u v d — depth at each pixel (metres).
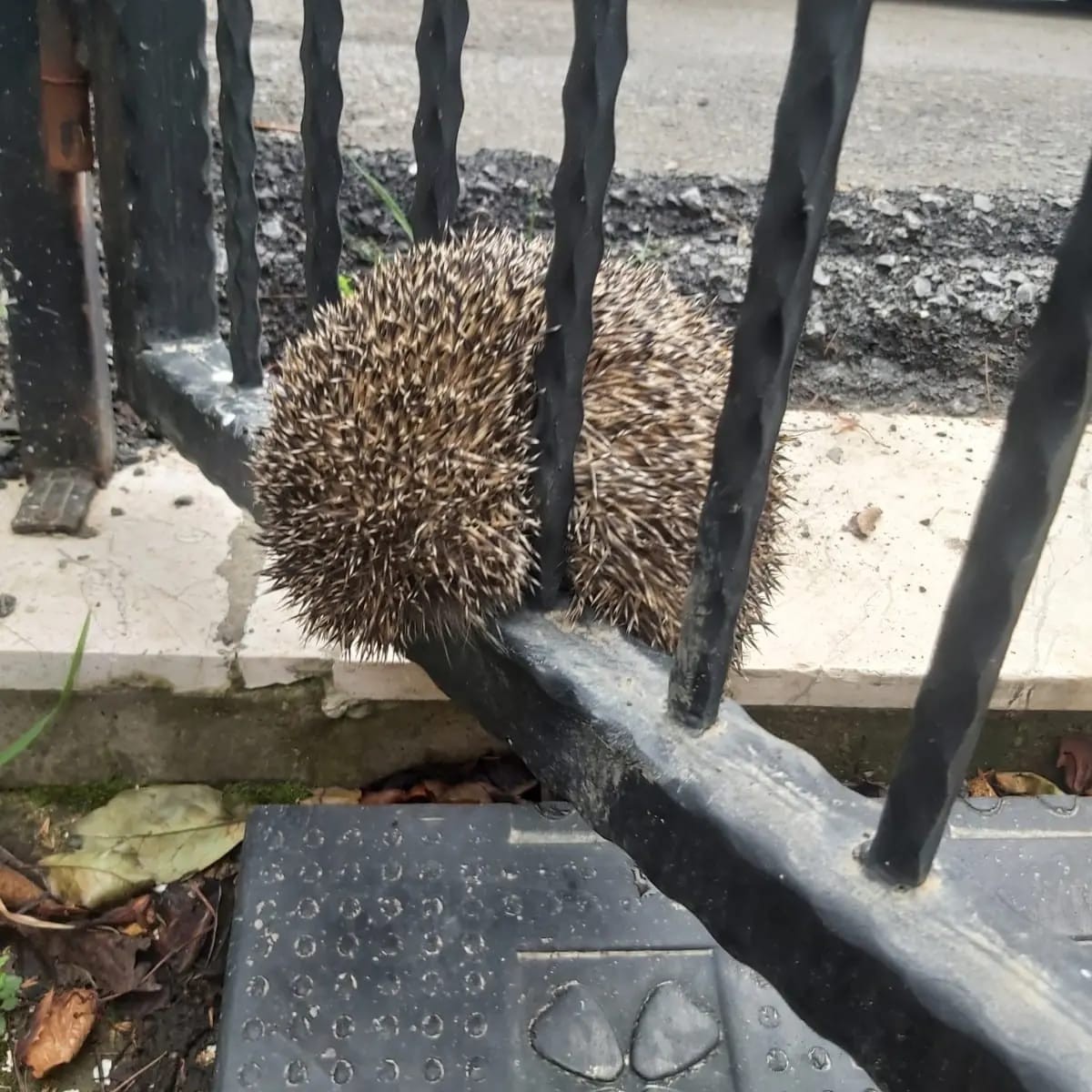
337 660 0.52
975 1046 0.25
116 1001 0.48
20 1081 0.46
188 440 0.52
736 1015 0.44
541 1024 0.43
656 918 0.47
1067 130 0.98
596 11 0.28
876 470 0.67
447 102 0.38
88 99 0.50
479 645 0.38
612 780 0.33
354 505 0.38
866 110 1.01
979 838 0.50
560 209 0.31
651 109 0.96
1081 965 0.26
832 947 0.28
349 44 1.05
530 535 0.37
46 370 0.57
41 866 0.52
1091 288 0.20
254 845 0.49
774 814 0.30
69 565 0.56
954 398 0.74
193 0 0.47
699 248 0.75
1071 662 0.54
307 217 0.45
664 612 0.38
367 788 0.56
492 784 0.56
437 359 0.38
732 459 0.27
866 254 0.77
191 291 0.53
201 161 0.51
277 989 0.43
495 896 0.47
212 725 0.54
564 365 0.33
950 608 0.24
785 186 0.24
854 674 0.53
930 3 1.47
